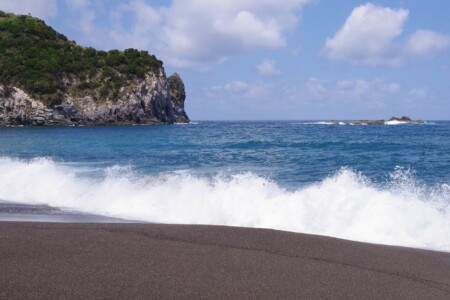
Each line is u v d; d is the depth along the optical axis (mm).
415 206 9719
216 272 5535
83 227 7773
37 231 7344
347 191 10516
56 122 83125
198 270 5574
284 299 4766
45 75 86250
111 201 11320
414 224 8867
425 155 22078
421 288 5387
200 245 6793
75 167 17844
